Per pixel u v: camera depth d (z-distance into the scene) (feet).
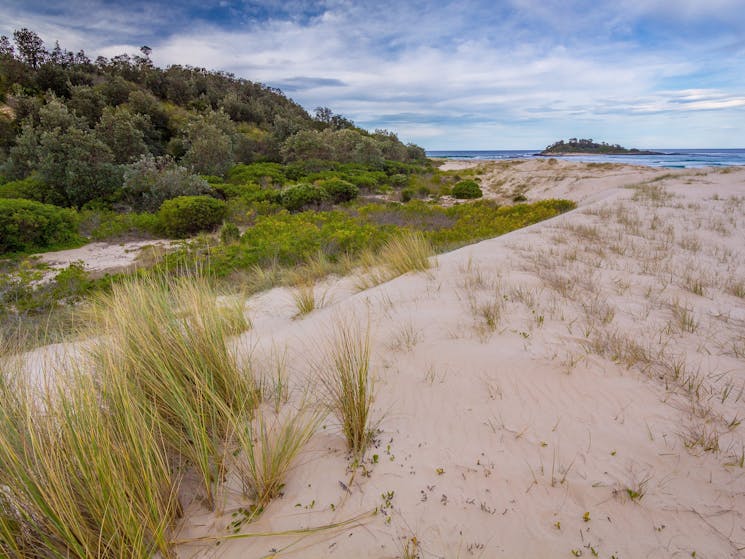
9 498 5.07
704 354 10.16
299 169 101.81
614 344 10.41
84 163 55.77
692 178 68.39
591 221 32.14
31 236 39.32
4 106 128.36
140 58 200.13
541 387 8.64
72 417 5.79
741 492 5.86
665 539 5.26
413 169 135.33
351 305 15.34
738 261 21.72
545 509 5.77
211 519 5.91
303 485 6.48
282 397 9.00
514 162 135.23
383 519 5.74
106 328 9.77
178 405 7.33
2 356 8.63
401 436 7.52
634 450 6.75
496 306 13.28
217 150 90.94
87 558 4.83
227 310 15.70
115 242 43.27
